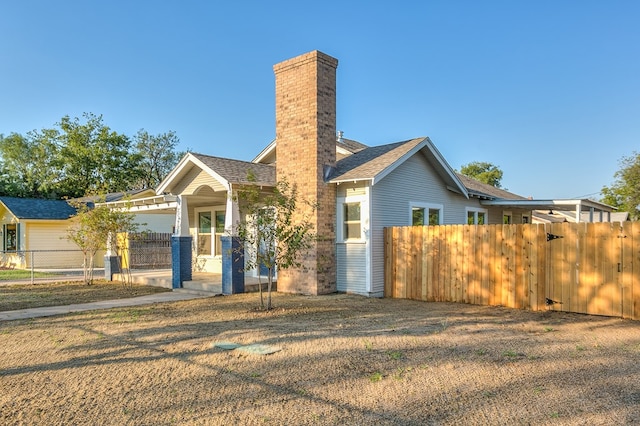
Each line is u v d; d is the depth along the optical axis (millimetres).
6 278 18562
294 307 10234
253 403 4406
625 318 8727
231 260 12570
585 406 4262
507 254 10375
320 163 12547
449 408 4242
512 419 3990
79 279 17703
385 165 12203
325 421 3975
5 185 39594
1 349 6590
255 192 10039
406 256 12047
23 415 4195
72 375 5340
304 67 12812
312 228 12328
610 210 22594
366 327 7922
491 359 5836
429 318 8836
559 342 6773
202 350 6375
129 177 40875
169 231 28016
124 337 7258
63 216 26719
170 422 3998
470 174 57000
